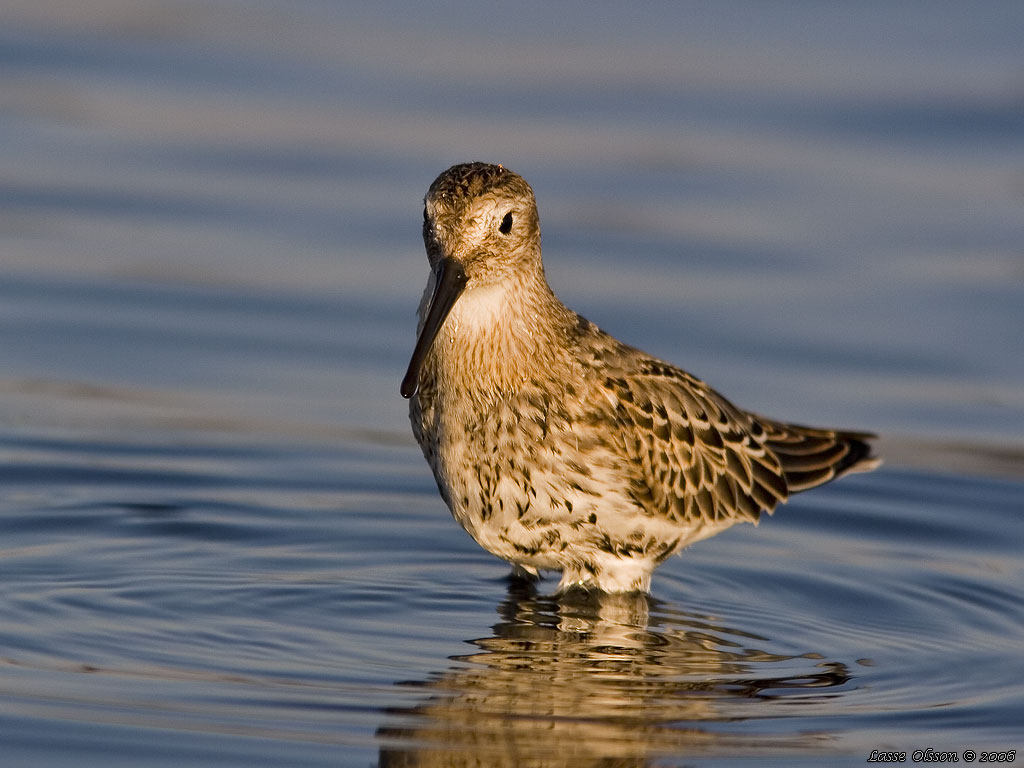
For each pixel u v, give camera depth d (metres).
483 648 10.86
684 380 12.43
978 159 21.33
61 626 10.83
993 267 18.58
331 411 15.81
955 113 22.08
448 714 9.64
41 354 16.62
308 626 11.12
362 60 23.75
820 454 13.16
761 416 14.23
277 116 22.05
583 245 19.14
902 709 9.92
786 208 19.98
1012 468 14.98
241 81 23.02
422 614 11.54
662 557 12.23
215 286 18.06
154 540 12.96
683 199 20.16
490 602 11.90
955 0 25.33
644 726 9.59
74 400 15.74
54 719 9.23
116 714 9.34
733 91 22.75
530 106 22.42
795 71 23.31
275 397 16.05
